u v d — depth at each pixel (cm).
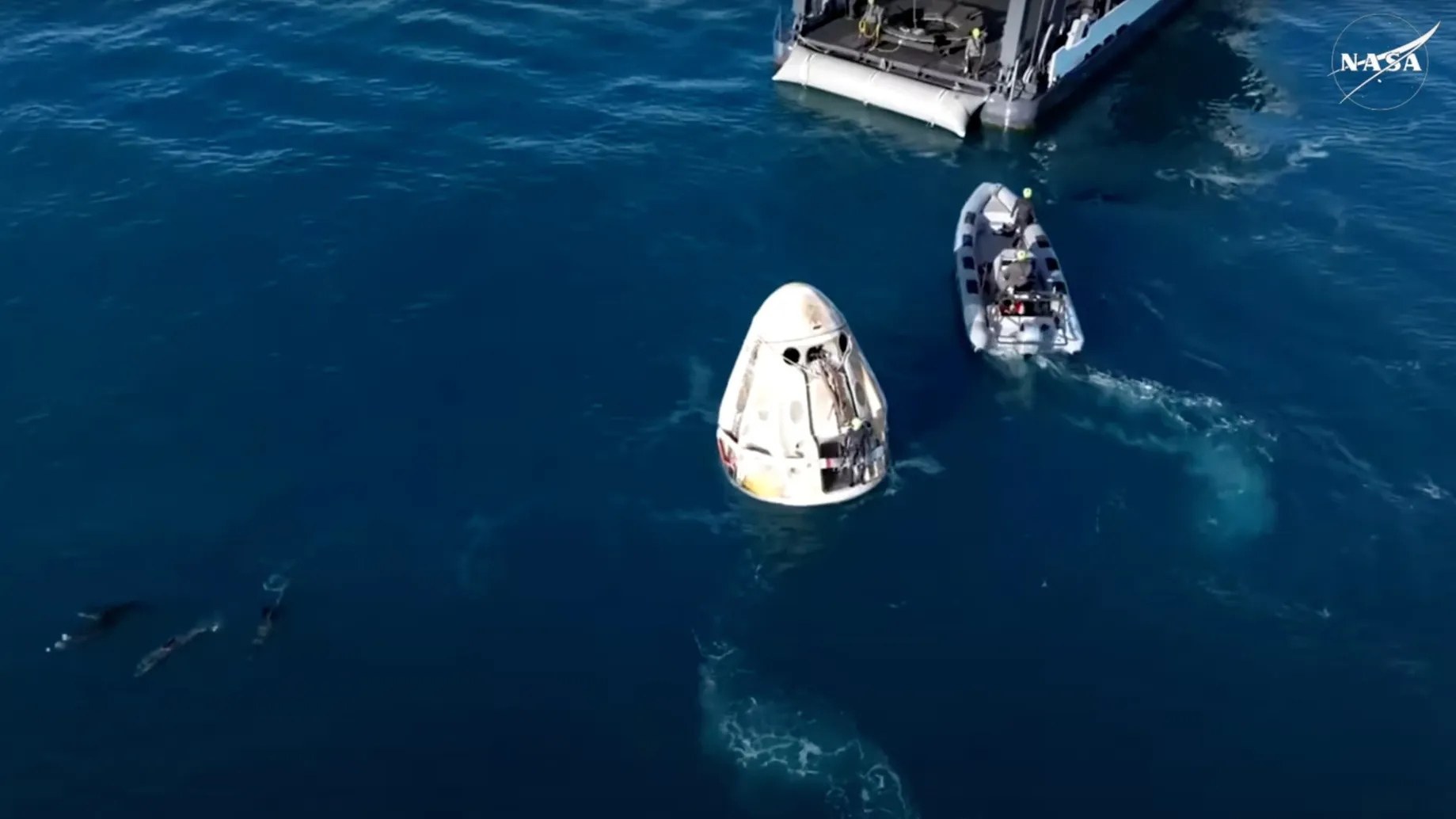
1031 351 4700
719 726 3406
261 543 3934
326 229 5347
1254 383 4622
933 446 4334
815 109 6425
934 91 6303
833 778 3278
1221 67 7000
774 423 3959
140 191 5550
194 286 5012
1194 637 3662
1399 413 4484
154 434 4328
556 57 6744
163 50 6656
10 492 4103
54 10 7006
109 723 3400
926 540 3975
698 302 4994
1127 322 4941
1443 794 3241
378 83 6431
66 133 5931
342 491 4119
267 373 4594
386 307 4922
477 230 5372
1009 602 3772
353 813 3189
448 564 3872
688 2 7338
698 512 4053
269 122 6075
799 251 5341
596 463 4228
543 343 4753
